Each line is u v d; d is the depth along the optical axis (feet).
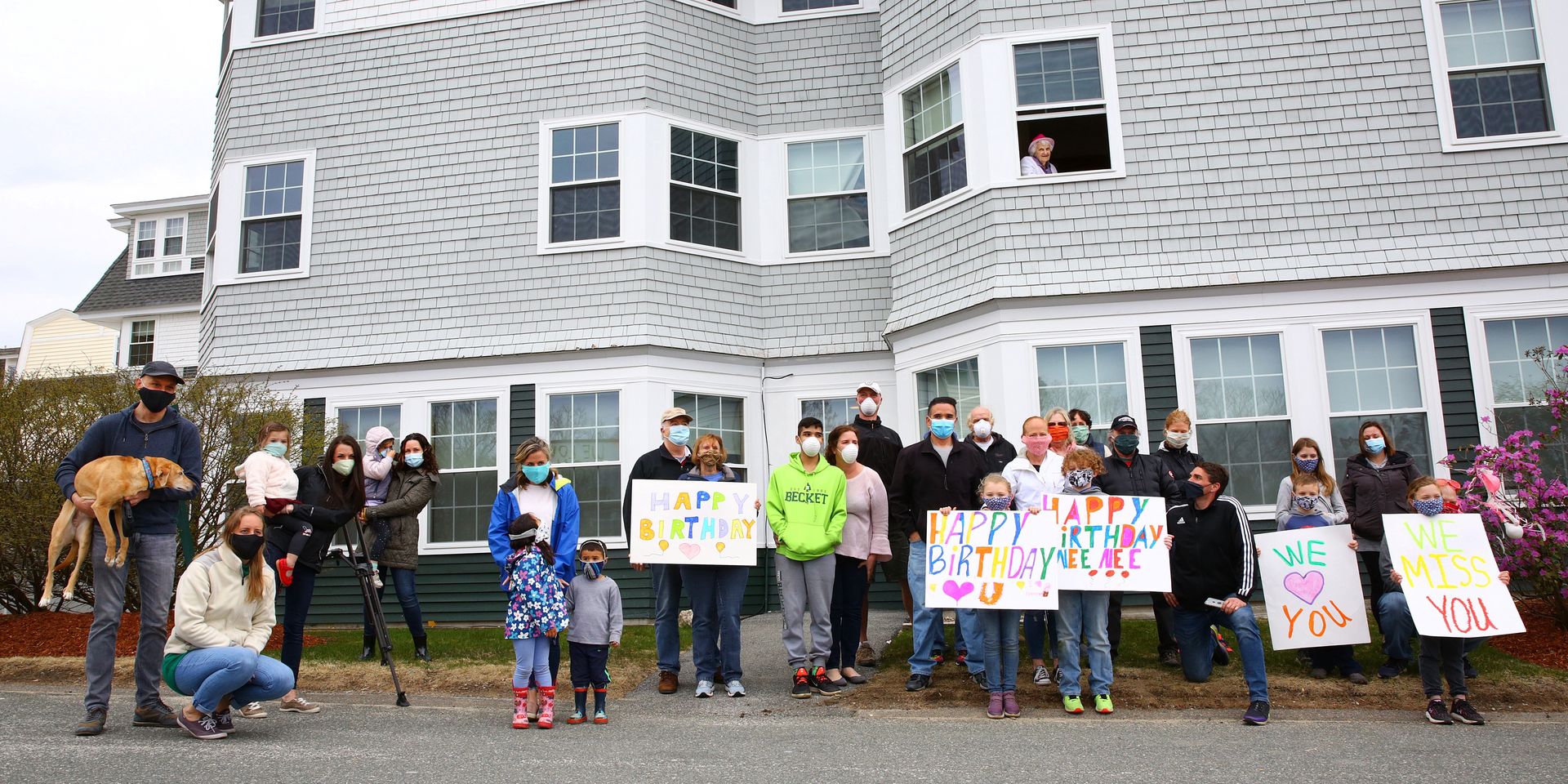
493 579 39.42
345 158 43.75
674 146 41.57
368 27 44.42
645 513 23.31
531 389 40.19
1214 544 22.70
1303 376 33.30
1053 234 34.91
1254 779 16.46
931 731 20.13
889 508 26.27
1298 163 34.55
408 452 27.86
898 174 39.11
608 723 21.15
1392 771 16.90
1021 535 21.95
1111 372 34.14
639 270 40.06
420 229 42.57
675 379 39.78
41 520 31.89
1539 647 25.66
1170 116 35.19
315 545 23.12
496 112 42.68
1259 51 35.29
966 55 36.68
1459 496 28.50
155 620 19.85
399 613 39.70
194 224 81.87
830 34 43.52
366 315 42.37
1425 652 21.03
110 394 34.09
